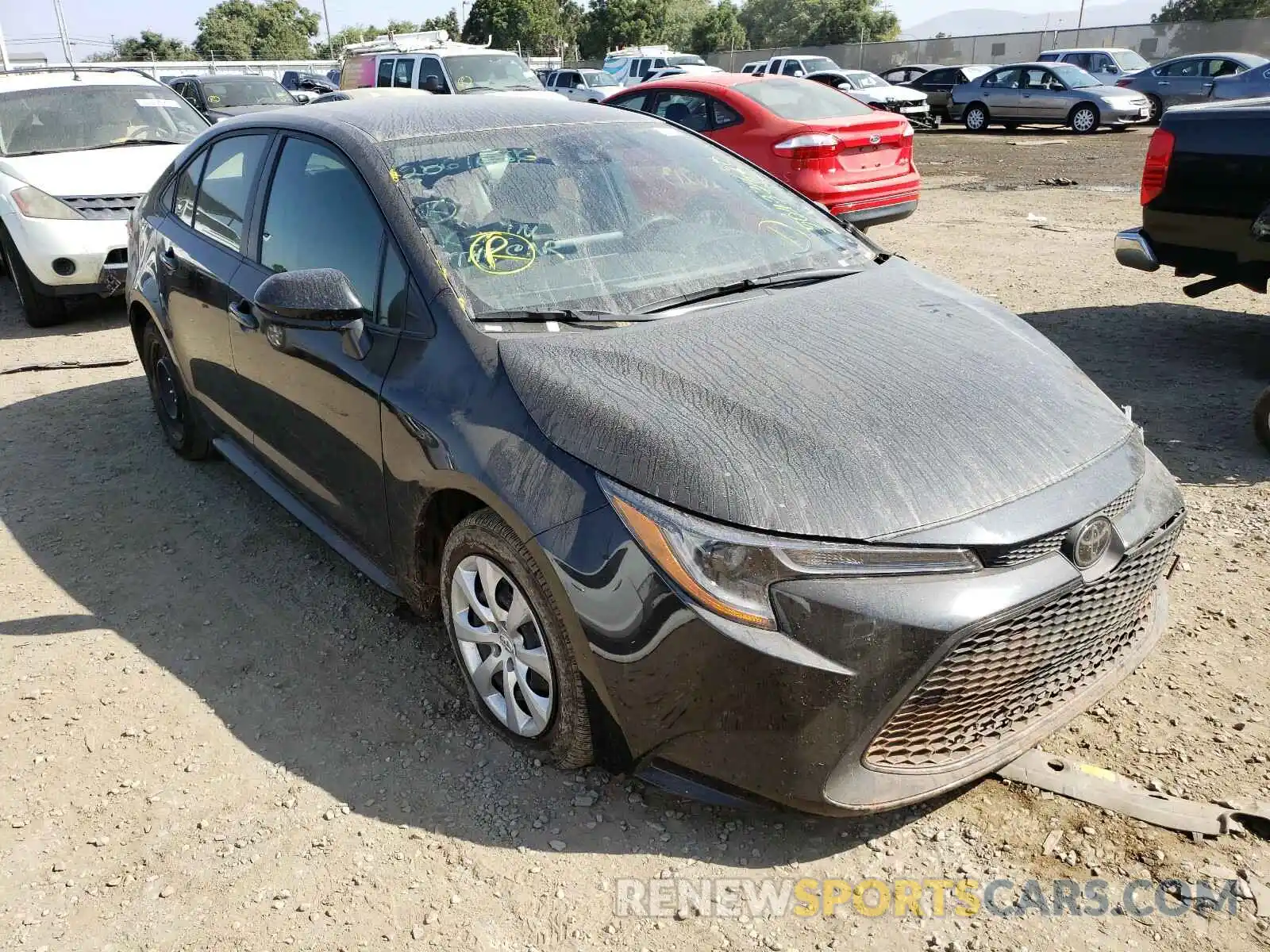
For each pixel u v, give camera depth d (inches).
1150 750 105.8
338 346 119.2
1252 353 229.6
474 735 112.3
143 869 95.3
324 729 114.3
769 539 83.4
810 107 353.4
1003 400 98.2
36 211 269.4
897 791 87.0
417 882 92.7
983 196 493.0
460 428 101.0
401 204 116.9
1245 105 199.9
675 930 87.0
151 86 336.2
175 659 128.6
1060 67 844.0
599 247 120.0
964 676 85.6
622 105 397.1
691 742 88.4
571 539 89.7
